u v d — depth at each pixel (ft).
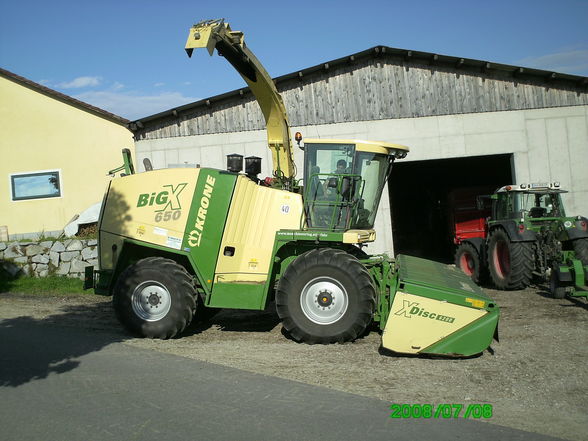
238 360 20.04
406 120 45.14
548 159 45.29
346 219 24.06
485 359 19.83
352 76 45.16
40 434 13.47
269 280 23.62
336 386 16.99
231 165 24.91
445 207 60.29
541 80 45.34
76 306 31.68
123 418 14.39
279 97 27.27
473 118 45.21
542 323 25.16
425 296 20.15
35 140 50.11
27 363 19.57
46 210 50.11
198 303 27.12
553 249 32.96
